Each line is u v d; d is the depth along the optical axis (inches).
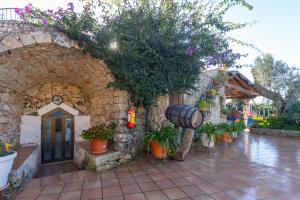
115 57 177.5
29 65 182.9
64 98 266.8
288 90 509.0
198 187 132.3
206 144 246.1
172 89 220.5
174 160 203.6
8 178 123.8
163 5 189.0
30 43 141.4
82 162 216.4
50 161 255.9
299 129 430.0
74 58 183.0
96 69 196.7
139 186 135.0
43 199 117.3
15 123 221.3
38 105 250.1
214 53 202.5
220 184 137.5
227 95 518.0
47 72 215.2
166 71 200.4
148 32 179.5
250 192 123.8
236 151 257.3
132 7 181.0
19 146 227.6
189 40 193.0
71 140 270.5
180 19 192.5
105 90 230.7
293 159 213.6
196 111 192.7
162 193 123.3
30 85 236.7
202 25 192.7
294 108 466.3
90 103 279.4
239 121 421.7
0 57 145.6
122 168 177.9
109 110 221.5
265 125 502.9
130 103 208.2
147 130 225.6
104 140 186.9
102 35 167.5
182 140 214.2
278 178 149.7
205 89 328.5
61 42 153.3
